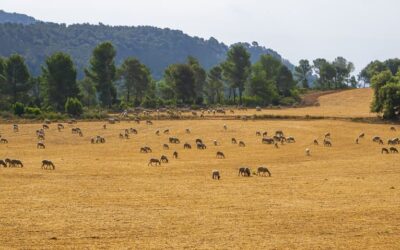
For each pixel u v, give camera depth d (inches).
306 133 5408.5
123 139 4845.0
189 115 6963.6
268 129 5674.2
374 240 1654.8
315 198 2315.5
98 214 1962.4
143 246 1563.7
